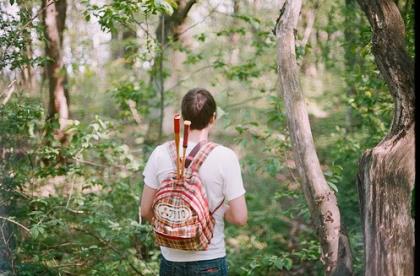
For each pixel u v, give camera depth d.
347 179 4.60
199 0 5.53
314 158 2.81
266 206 5.75
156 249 4.49
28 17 3.46
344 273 2.70
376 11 2.45
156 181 2.27
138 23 4.19
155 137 5.56
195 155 2.19
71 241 4.14
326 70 6.27
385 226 2.32
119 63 6.95
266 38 5.25
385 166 2.37
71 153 4.09
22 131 3.72
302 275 4.55
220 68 5.73
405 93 2.37
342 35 6.13
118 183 4.29
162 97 5.16
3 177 3.57
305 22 5.69
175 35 5.34
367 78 4.43
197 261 2.21
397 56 2.39
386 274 2.28
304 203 4.24
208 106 2.25
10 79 3.77
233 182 2.18
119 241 4.12
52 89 5.18
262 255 4.10
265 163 4.63
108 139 4.53
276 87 5.30
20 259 3.62
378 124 4.48
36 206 3.84
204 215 2.12
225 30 5.30
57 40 5.09
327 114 6.11
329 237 2.74
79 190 4.69
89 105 6.95
